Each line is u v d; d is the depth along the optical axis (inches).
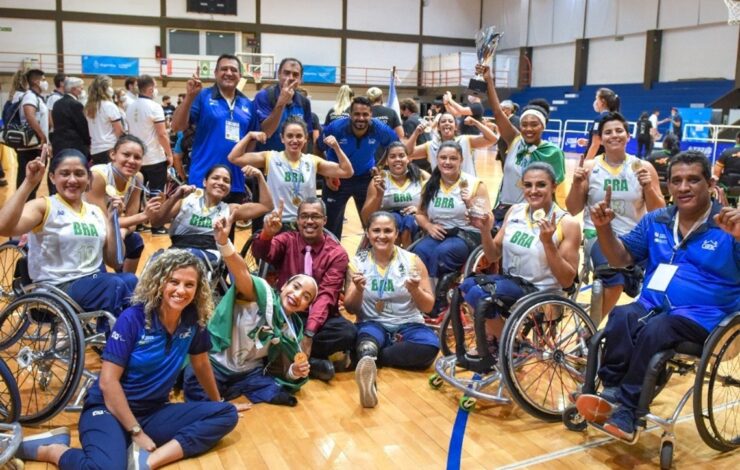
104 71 749.9
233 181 171.9
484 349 119.2
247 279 121.4
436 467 102.2
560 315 122.9
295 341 126.6
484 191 170.9
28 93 261.6
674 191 105.4
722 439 104.0
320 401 126.8
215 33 807.1
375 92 266.7
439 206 169.9
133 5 759.1
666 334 99.0
